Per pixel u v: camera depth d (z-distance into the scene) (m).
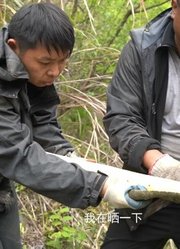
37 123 2.21
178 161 2.26
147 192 1.77
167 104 2.26
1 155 1.83
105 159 3.56
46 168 1.81
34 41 1.80
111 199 1.82
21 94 1.93
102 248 2.49
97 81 3.96
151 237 2.39
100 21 4.13
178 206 2.34
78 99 3.70
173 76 2.24
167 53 2.22
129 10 4.11
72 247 3.28
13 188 2.23
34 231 3.32
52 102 2.21
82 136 3.86
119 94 2.30
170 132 2.29
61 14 1.85
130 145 2.20
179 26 2.10
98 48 3.75
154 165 2.12
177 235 2.38
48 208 3.49
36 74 1.88
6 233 2.24
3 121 1.83
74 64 3.90
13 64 1.83
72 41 1.86
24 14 1.84
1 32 1.91
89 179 1.82
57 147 2.24
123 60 2.31
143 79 2.24
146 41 2.25
